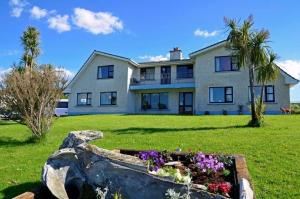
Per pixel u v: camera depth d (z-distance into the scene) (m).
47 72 13.17
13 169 8.77
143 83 36.88
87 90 37.38
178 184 4.90
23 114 12.94
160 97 35.78
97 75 37.03
